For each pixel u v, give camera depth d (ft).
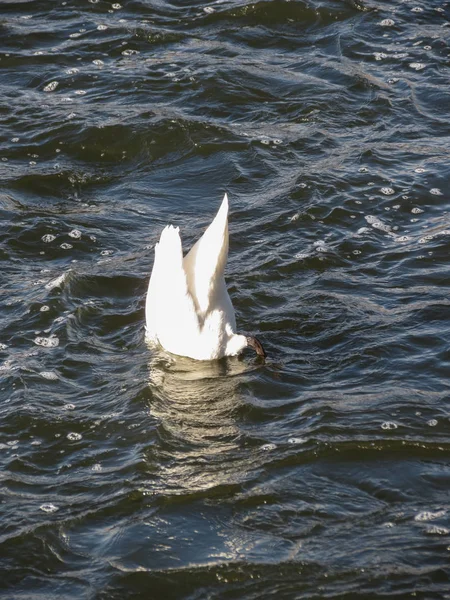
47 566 31.27
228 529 32.50
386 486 34.24
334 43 71.82
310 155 59.06
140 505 33.71
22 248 50.34
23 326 44.01
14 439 37.27
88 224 52.65
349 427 37.04
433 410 37.88
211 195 55.77
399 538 31.73
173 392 39.65
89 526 32.89
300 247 49.93
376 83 66.64
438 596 29.45
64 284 46.65
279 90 65.98
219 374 40.86
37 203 54.85
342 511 33.17
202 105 64.28
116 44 71.67
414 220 52.26
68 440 37.22
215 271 39.11
